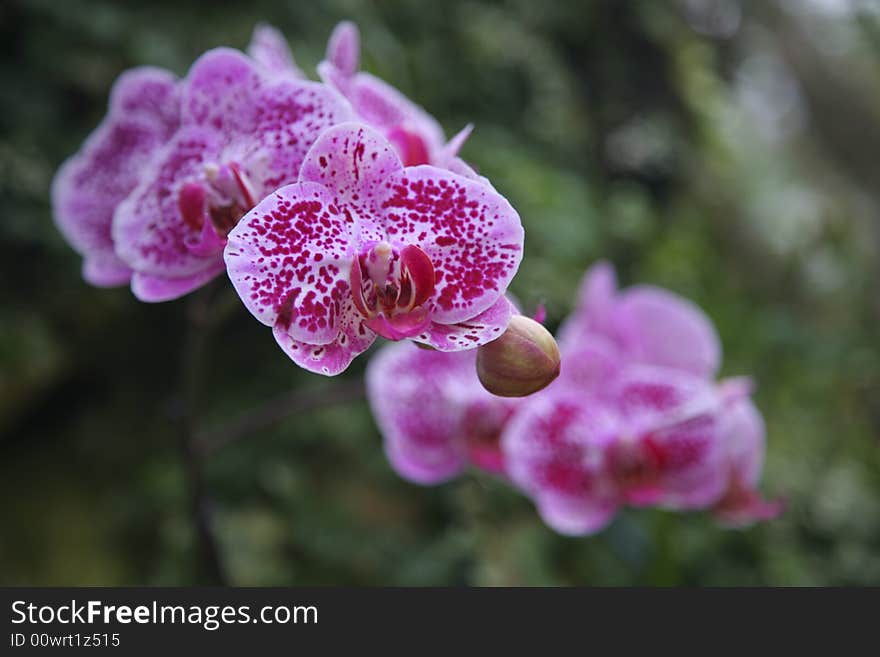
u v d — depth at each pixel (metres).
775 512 0.71
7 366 1.10
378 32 1.47
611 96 2.16
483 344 0.47
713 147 2.42
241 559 1.07
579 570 1.21
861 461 1.80
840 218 2.39
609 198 2.04
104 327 1.22
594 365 0.72
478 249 0.48
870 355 2.06
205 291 0.58
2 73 1.17
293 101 0.51
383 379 0.71
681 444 0.71
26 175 1.13
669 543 0.92
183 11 1.27
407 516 1.21
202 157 0.51
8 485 1.11
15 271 1.15
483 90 1.75
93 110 1.22
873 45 2.67
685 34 2.34
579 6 2.09
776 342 1.88
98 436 1.19
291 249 0.46
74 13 1.19
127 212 0.51
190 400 0.62
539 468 0.72
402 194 0.48
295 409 0.67
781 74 2.73
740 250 2.41
